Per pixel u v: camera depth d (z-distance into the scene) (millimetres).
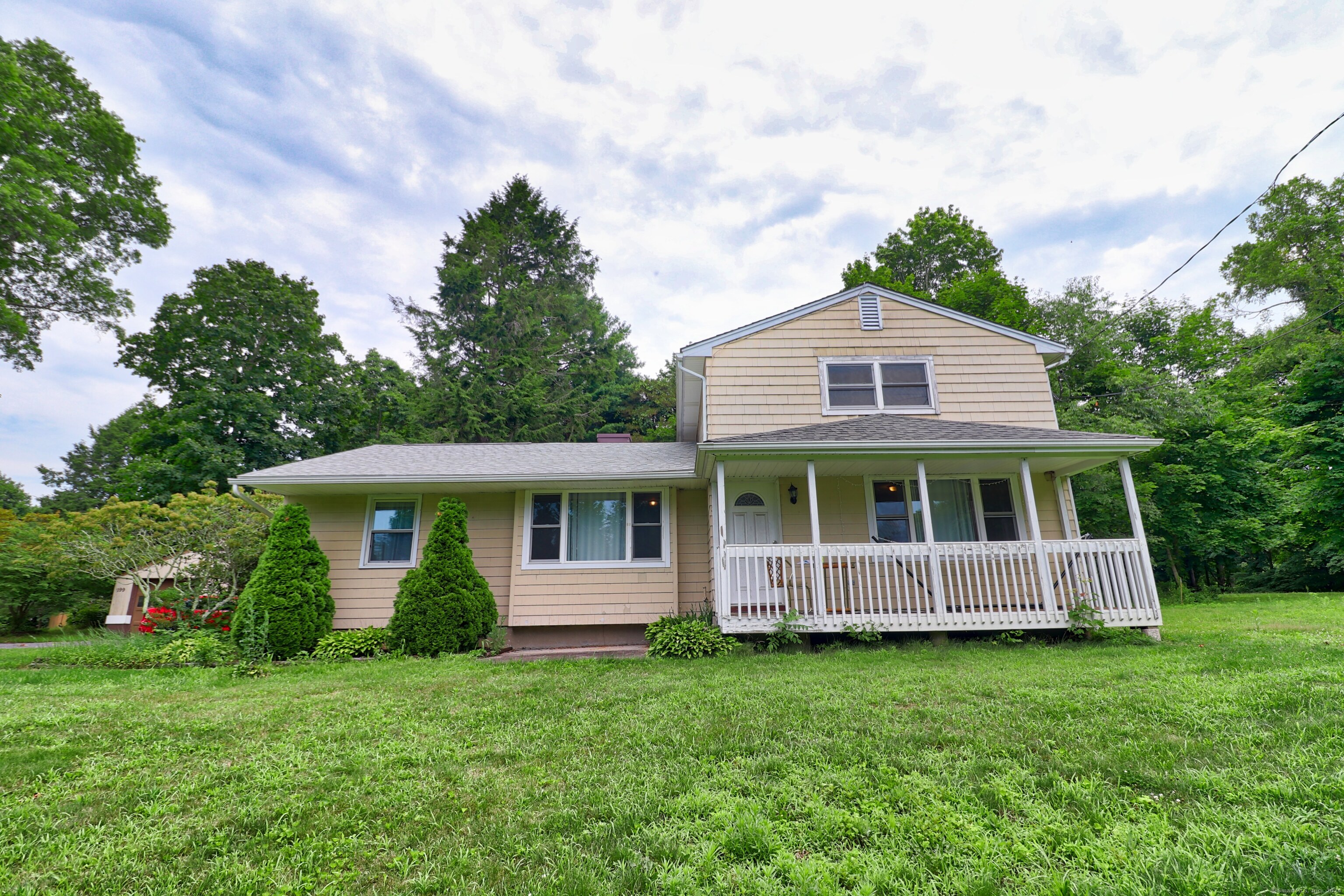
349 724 4855
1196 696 4816
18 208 16969
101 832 2998
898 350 11695
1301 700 4500
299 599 9273
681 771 3598
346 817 3121
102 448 45188
